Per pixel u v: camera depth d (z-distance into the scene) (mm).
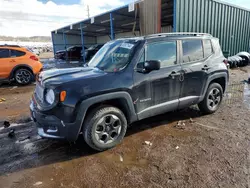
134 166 2621
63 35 25156
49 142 3342
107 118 2988
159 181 2320
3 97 6520
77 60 19859
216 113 4527
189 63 3799
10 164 2729
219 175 2395
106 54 3684
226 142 3182
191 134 3504
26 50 8594
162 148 3053
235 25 12156
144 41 3297
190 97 3896
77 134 2773
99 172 2518
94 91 2760
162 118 4289
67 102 2645
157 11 8352
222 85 4598
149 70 3197
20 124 4156
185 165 2607
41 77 3170
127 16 13703
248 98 5727
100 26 19219
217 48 4422
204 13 9586
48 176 2467
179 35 3764
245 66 12422
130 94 3066
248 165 2574
